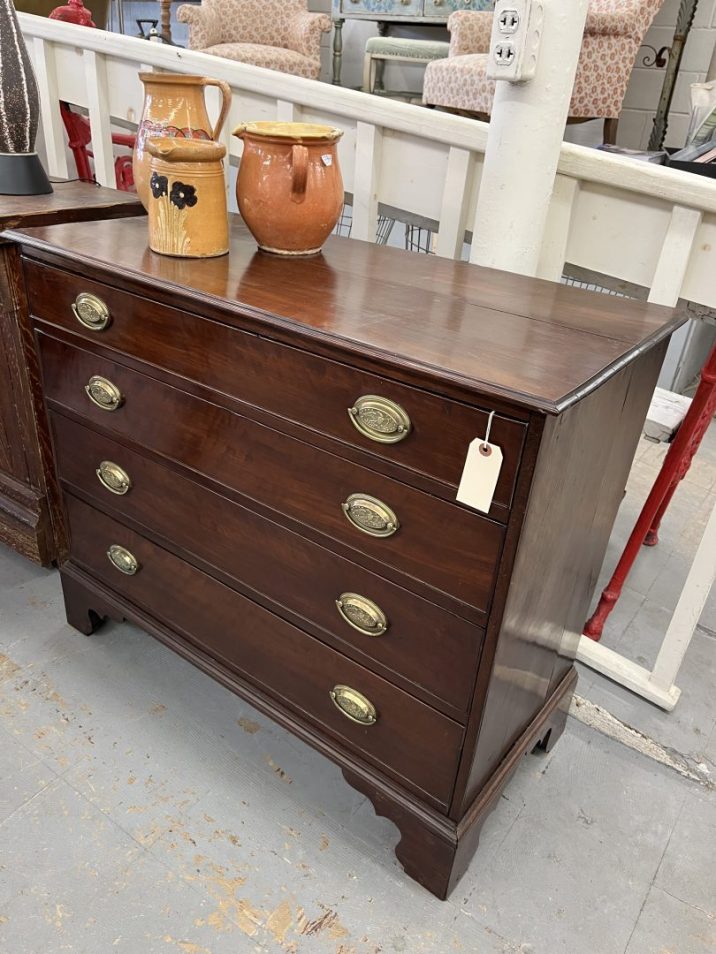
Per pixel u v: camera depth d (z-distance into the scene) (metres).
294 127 1.10
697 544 1.96
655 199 1.24
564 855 1.12
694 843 1.16
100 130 1.87
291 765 1.24
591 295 1.07
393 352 0.75
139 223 1.24
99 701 1.32
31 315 1.18
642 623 1.65
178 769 1.21
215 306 0.88
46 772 1.18
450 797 0.97
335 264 1.12
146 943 0.96
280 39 3.93
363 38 4.43
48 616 1.52
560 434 0.73
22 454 1.50
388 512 0.84
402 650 0.92
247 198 1.07
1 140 1.37
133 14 5.70
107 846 1.08
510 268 1.30
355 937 0.99
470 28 2.98
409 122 1.40
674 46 3.14
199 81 1.12
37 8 2.96
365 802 1.18
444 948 0.98
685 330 2.86
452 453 0.75
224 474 1.01
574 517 0.92
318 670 1.05
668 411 2.06
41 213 1.30
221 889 1.03
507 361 0.76
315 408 0.85
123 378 1.08
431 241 3.27
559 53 1.13
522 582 0.82
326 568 0.95
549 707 1.18
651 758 1.31
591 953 0.99
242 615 1.12
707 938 1.02
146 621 1.31
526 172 1.23
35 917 0.98
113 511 1.25
